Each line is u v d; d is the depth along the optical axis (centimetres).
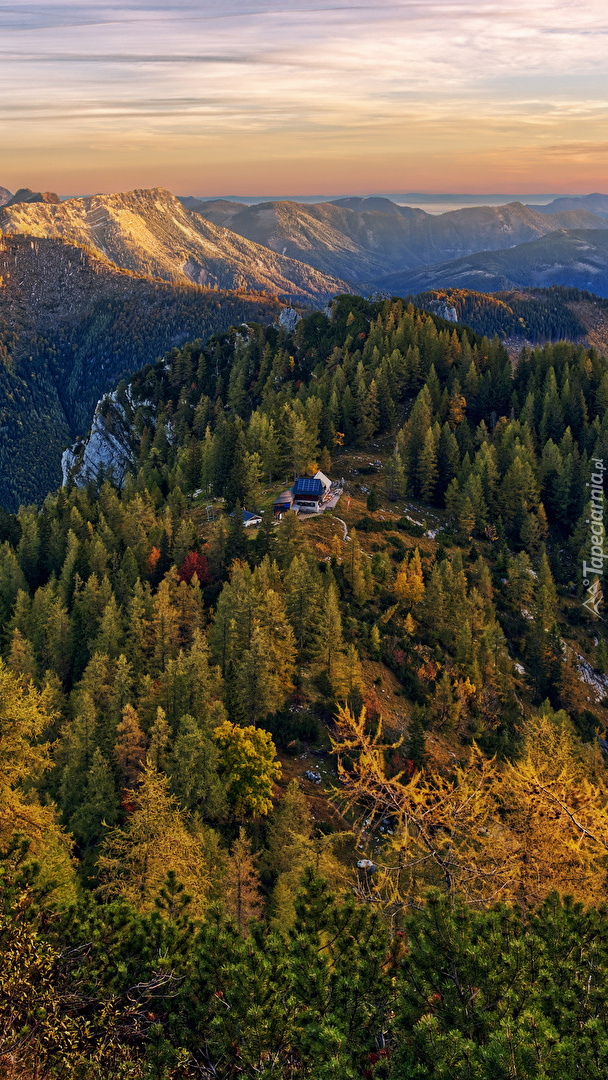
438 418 17375
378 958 2305
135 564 10950
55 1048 2111
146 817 3884
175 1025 2266
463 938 2273
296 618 8519
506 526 15250
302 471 14700
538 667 10962
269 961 2309
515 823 3028
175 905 2791
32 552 12950
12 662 8300
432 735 8375
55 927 2456
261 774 6159
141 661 8531
